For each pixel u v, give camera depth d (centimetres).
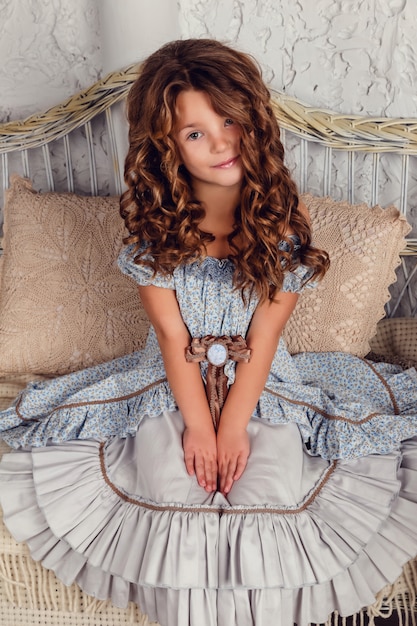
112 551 122
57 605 132
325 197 172
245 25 179
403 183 178
